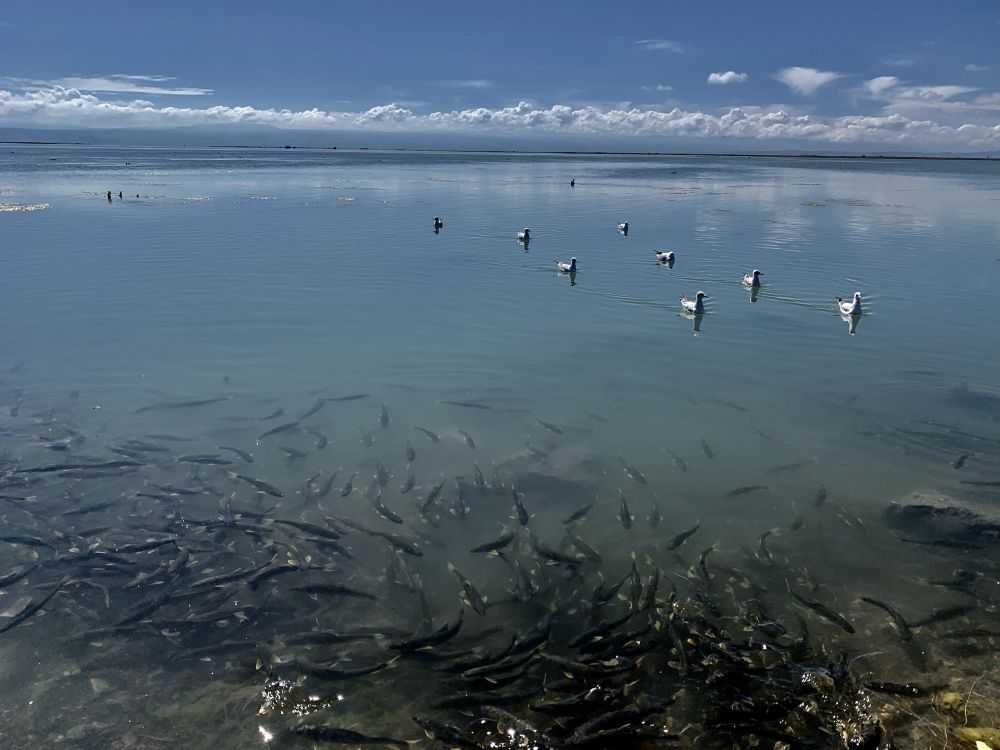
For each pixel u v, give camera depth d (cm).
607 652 819
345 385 1648
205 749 700
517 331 2069
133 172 8650
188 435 1380
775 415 1503
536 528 1098
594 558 1018
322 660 815
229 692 769
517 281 2702
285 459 1298
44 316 2119
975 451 1333
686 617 880
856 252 3272
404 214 4647
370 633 862
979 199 5991
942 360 1834
